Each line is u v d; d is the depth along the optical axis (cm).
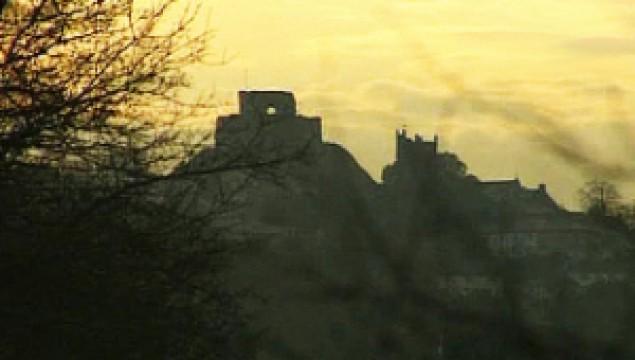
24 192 5719
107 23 6006
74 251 5628
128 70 6022
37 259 5509
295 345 1711
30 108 5744
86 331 5641
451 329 1628
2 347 5509
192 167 5959
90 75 5966
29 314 5497
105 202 5869
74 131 5912
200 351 6266
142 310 5925
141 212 6003
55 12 5891
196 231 6000
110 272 5803
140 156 6044
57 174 5916
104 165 6022
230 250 5150
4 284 5500
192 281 6044
